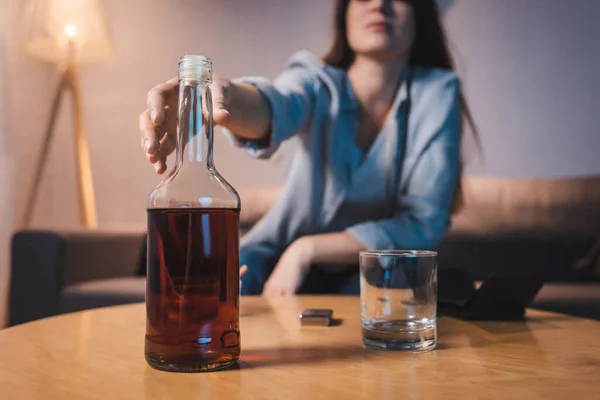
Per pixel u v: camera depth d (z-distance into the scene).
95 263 1.75
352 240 1.81
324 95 1.87
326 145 1.85
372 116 1.85
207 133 0.48
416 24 1.87
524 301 0.74
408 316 0.54
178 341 0.45
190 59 0.48
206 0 2.10
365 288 0.56
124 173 2.20
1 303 2.24
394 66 1.85
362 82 1.86
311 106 1.86
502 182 1.82
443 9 1.87
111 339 0.60
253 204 1.90
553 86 1.83
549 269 1.77
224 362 0.46
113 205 2.20
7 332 0.64
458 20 1.87
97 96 2.23
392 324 0.54
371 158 1.83
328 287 1.83
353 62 1.88
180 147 0.48
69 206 2.33
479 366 0.48
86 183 2.13
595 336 0.62
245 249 1.86
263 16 2.03
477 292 0.72
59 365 0.48
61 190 2.34
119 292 1.55
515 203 1.80
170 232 0.45
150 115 0.61
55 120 2.16
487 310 0.73
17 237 1.63
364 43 1.86
